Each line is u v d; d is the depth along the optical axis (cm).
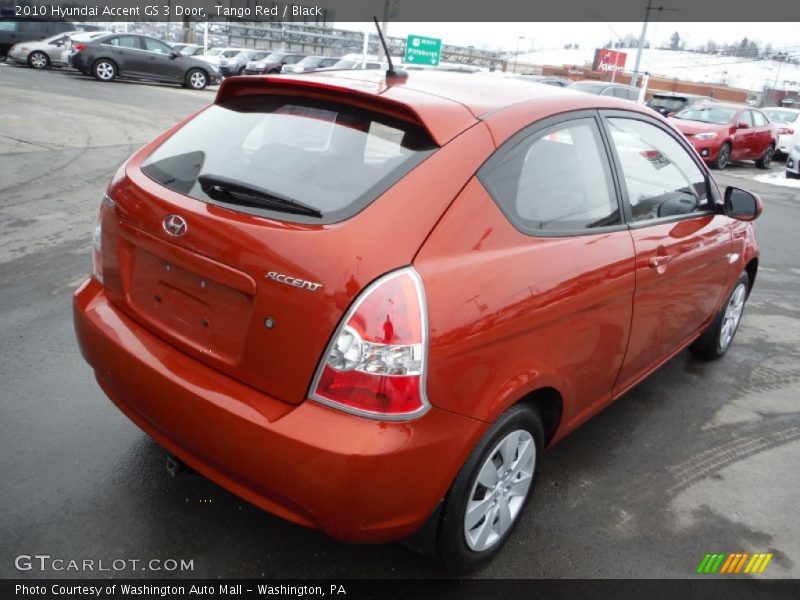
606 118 298
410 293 195
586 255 260
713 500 313
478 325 210
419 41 3772
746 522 299
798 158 1493
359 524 200
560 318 246
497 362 220
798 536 294
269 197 215
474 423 214
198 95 1922
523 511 264
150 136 1132
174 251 222
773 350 498
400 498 201
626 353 305
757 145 1688
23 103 1334
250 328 206
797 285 669
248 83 265
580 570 259
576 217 265
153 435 241
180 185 236
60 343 397
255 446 200
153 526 259
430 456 203
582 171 274
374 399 193
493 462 238
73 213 661
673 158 346
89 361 256
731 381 440
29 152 916
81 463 290
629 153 307
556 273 242
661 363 366
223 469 215
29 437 305
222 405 206
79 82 1895
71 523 256
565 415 271
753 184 1402
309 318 195
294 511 205
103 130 1139
